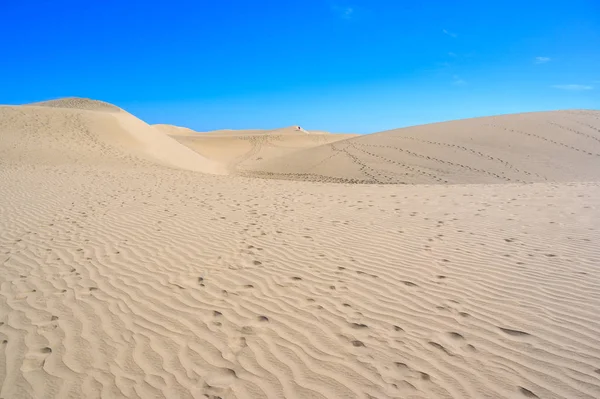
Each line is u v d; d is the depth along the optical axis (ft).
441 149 89.40
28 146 67.97
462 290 14.03
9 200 30.60
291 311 12.68
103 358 10.07
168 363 9.88
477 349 10.30
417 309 12.67
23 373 9.41
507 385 8.87
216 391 8.82
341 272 16.03
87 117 93.86
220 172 92.94
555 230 21.25
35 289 14.29
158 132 114.42
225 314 12.50
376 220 25.09
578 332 10.97
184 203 31.30
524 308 12.51
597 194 31.94
